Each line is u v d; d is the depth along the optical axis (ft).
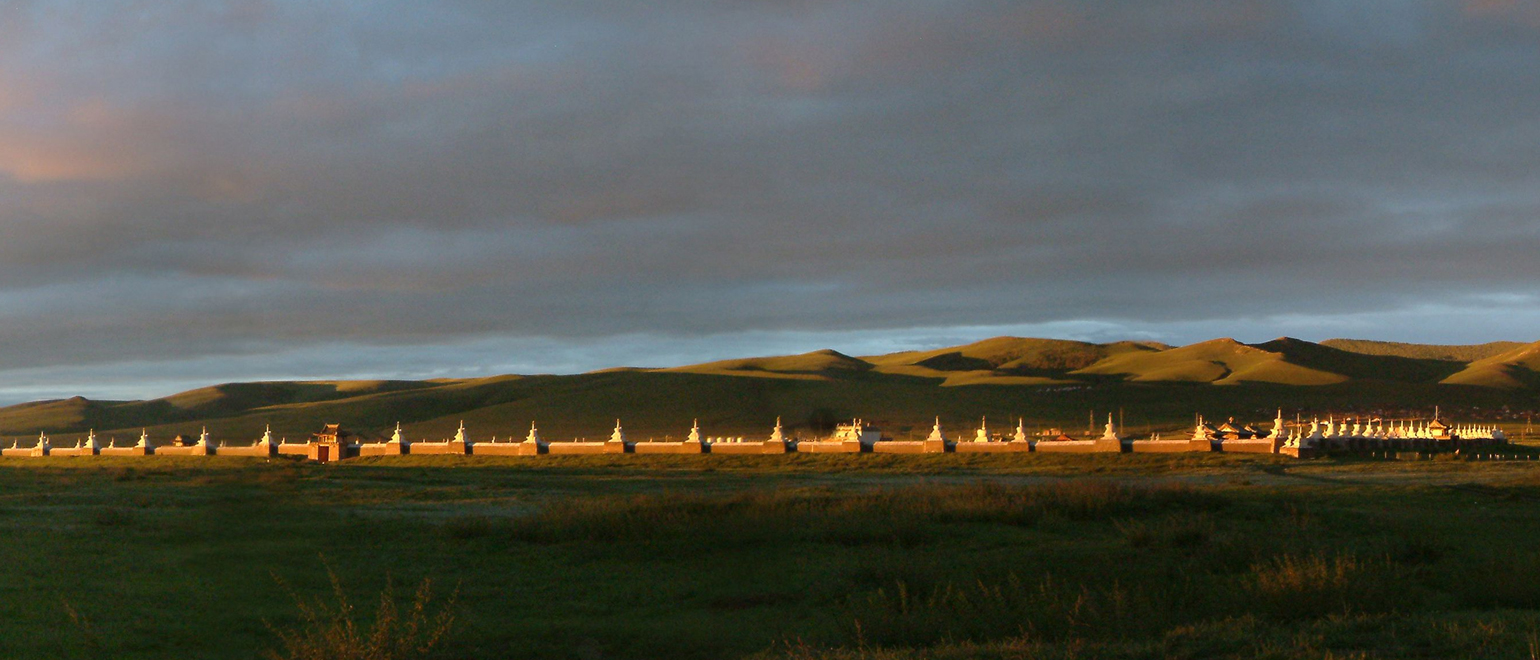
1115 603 58.95
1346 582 60.64
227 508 72.54
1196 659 46.93
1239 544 81.00
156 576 71.67
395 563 82.33
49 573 72.54
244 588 68.33
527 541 93.04
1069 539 95.14
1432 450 280.51
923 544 92.48
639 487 167.43
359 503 133.59
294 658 51.42
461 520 102.94
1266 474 197.47
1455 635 47.83
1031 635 55.21
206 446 319.06
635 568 80.74
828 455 245.65
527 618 65.00
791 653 53.83
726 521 93.30
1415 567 74.18
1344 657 45.55
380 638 52.60
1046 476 205.46
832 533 92.94
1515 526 103.24
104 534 91.97
